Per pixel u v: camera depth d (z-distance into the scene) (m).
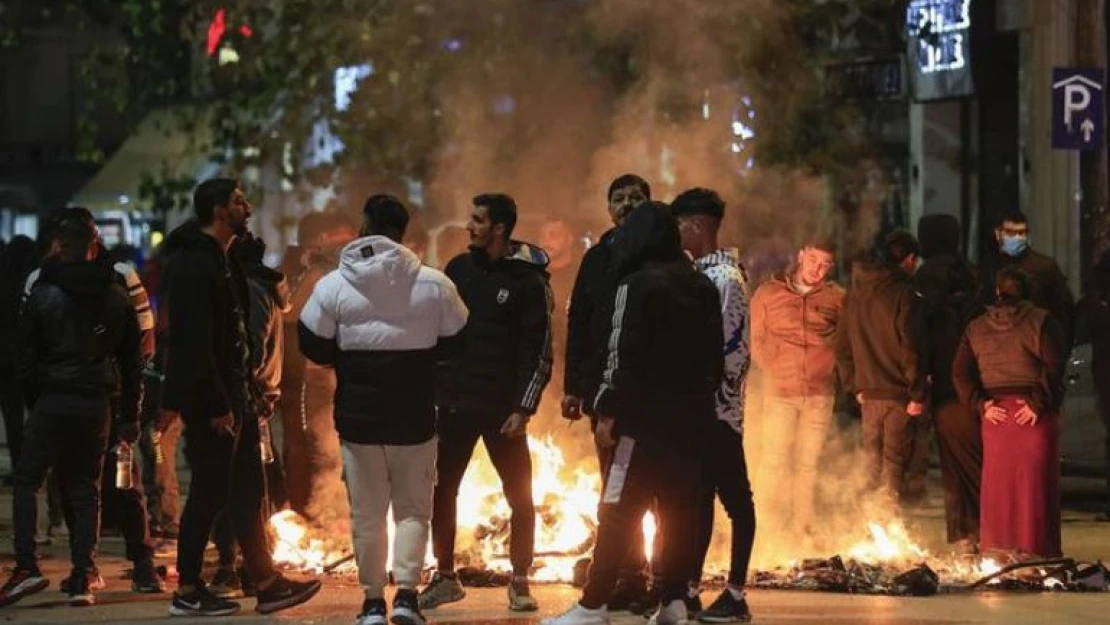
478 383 14.00
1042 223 31.50
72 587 14.41
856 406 26.59
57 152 53.75
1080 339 23.89
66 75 53.16
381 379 12.73
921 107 34.34
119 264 16.00
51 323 14.37
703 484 13.58
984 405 16.83
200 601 13.79
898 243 18.42
